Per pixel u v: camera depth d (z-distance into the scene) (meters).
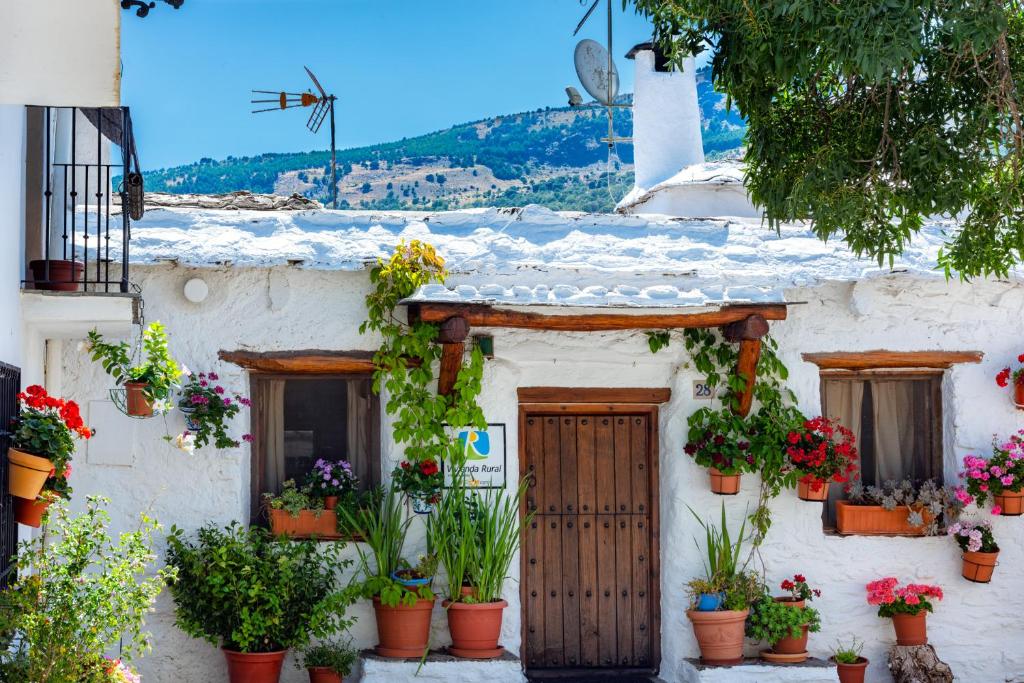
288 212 9.55
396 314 9.42
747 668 9.47
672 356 9.96
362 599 9.32
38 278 7.68
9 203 7.20
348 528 9.29
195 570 8.70
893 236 7.21
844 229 7.18
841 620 9.98
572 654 10.01
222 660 9.10
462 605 9.09
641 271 9.75
